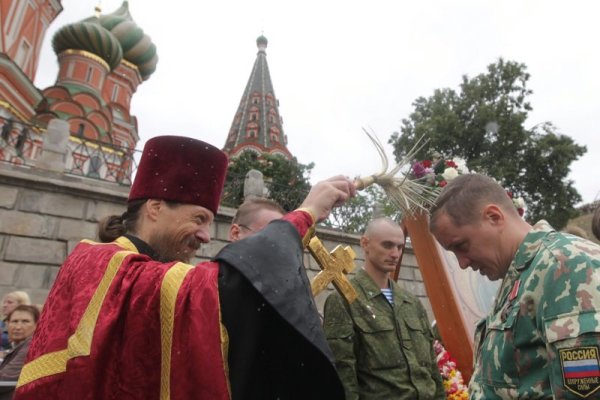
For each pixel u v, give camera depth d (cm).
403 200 217
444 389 321
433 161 397
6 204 664
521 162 2066
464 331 389
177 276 117
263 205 262
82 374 104
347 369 279
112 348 110
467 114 2123
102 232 216
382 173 209
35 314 430
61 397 102
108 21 3039
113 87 2962
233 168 1970
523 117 2047
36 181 689
